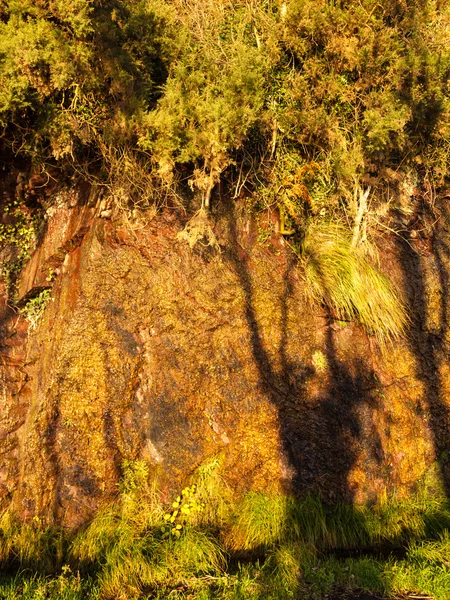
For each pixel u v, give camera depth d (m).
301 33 5.15
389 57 5.02
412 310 5.19
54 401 4.17
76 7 3.79
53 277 4.78
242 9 5.45
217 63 4.89
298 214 5.14
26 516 4.00
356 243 5.08
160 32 4.72
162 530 3.92
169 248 4.58
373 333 4.89
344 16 5.02
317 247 4.98
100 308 4.34
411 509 4.50
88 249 4.47
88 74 4.08
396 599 3.43
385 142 4.81
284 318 4.71
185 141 4.46
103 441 4.16
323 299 4.85
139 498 4.10
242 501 4.25
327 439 4.45
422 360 5.05
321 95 5.21
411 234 5.52
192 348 4.45
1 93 3.69
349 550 4.12
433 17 5.76
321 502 4.30
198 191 4.82
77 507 4.04
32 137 4.29
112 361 4.29
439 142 5.61
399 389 4.83
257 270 4.85
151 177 4.59
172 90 4.48
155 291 4.47
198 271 4.60
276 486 4.32
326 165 5.27
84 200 4.76
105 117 4.36
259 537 4.02
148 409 4.31
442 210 5.80
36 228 4.94
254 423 4.42
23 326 4.72
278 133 5.19
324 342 4.73
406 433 4.72
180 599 3.32
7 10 3.79
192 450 4.30
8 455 4.25
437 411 4.97
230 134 4.44
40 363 4.51
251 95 4.57
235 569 3.74
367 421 4.56
